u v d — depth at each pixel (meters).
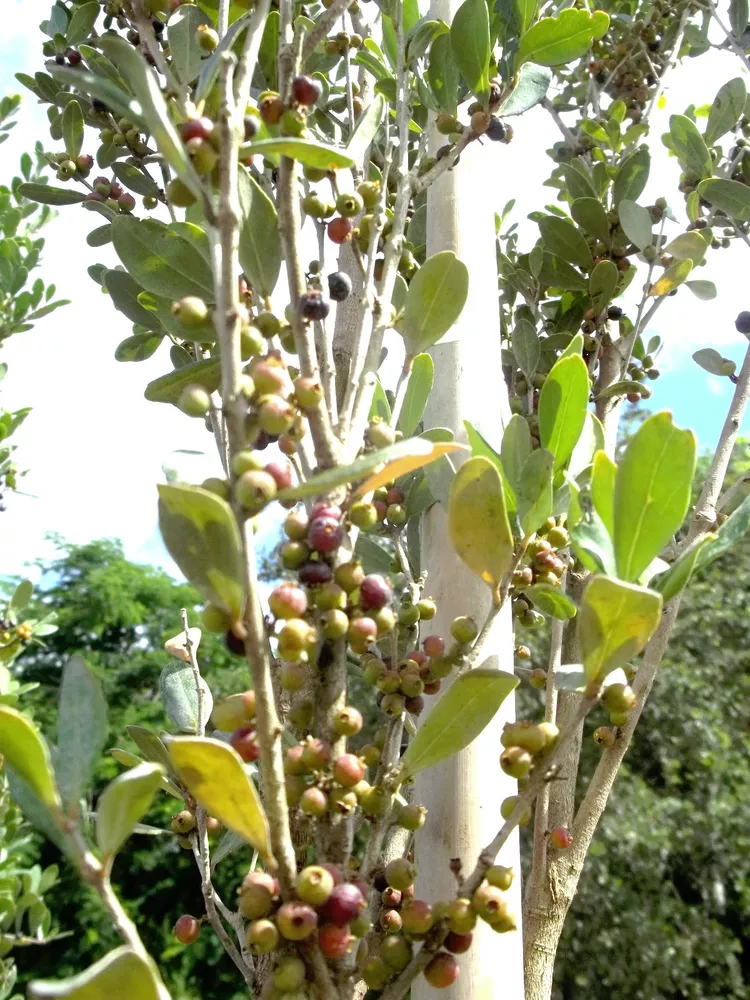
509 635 0.28
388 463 0.19
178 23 0.27
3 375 0.79
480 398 0.31
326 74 0.37
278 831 0.16
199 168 0.18
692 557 0.19
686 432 0.19
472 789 0.25
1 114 0.82
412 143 0.44
